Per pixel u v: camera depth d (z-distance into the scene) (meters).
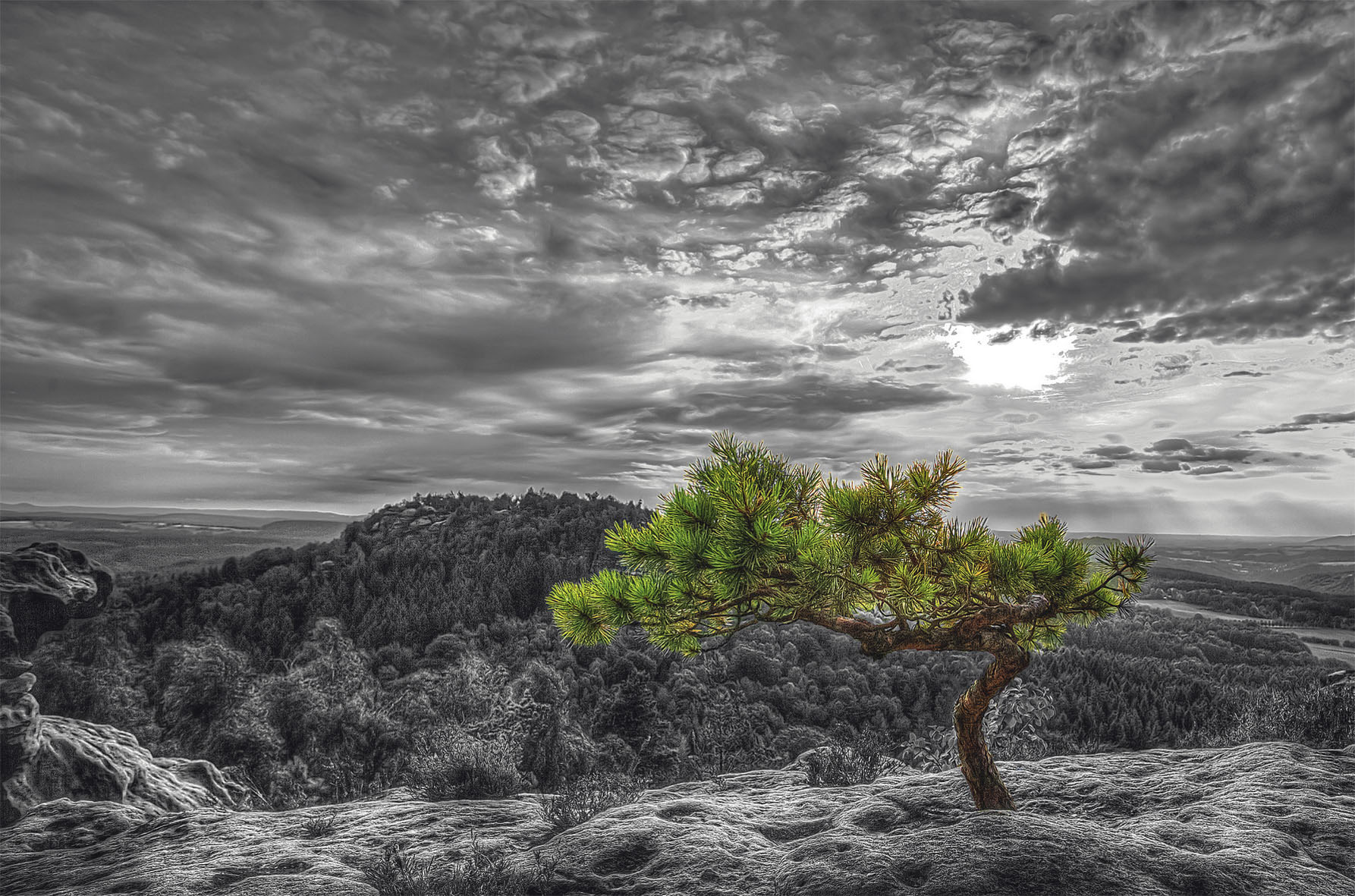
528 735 25.64
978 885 4.28
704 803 6.74
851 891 4.44
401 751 39.47
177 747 43.47
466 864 6.02
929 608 5.09
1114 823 5.82
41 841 8.56
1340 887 4.53
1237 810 5.82
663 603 4.94
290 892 5.49
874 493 4.57
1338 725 9.45
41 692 45.59
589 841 5.98
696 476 4.96
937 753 11.59
